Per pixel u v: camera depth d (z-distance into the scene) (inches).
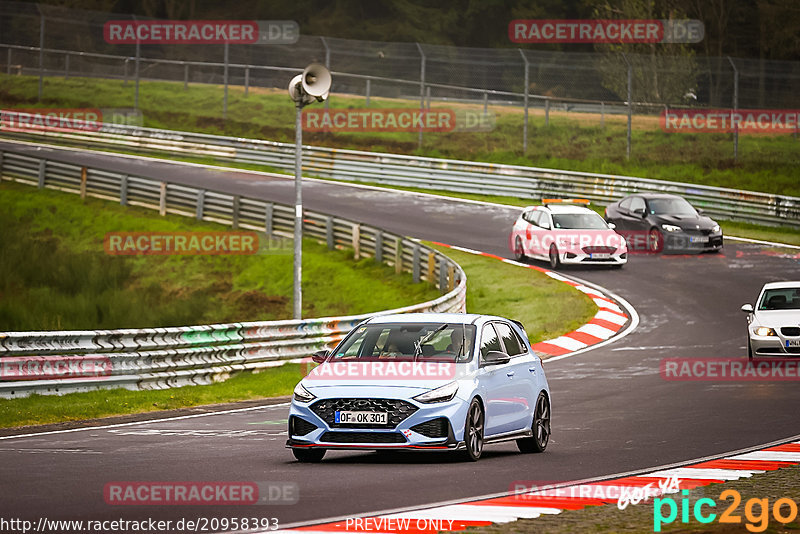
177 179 6870.1
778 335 3009.4
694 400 2479.1
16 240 5497.1
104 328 4170.8
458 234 5708.7
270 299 4766.2
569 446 1886.1
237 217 5590.6
